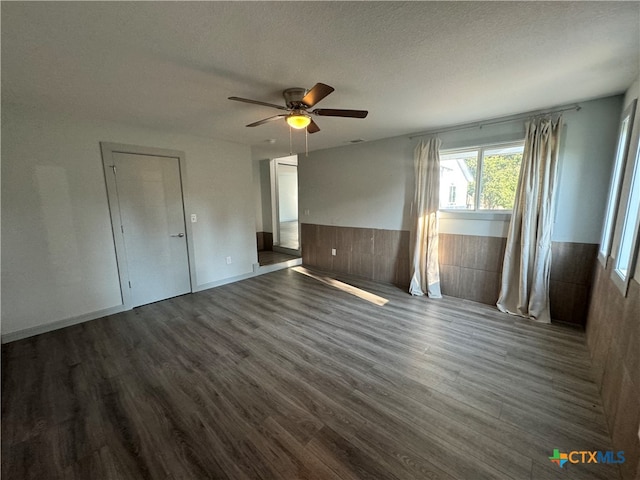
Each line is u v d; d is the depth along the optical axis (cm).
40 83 221
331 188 523
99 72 204
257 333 299
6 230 276
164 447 163
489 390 208
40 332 299
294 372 232
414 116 323
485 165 353
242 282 477
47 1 128
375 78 221
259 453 159
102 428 177
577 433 170
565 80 228
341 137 427
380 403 196
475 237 369
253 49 177
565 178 298
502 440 166
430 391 207
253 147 504
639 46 175
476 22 151
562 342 273
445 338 284
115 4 132
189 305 377
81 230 320
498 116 325
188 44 170
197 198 421
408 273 444
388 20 149
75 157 311
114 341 284
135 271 367
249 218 493
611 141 272
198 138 413
